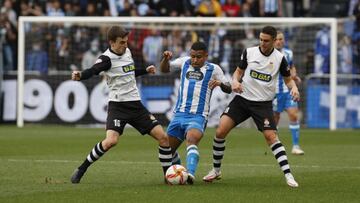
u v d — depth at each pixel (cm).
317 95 8150
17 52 8606
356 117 8231
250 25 8238
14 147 5625
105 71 3603
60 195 3180
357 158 5031
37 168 4234
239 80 3641
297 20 7750
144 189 3372
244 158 4941
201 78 3638
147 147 5762
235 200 3083
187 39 8488
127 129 7888
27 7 8788
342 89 8238
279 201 3075
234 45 8481
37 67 8375
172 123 3650
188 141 3572
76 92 8131
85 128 7881
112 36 3569
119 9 8981
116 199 3080
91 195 3181
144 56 8450
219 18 7750
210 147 5778
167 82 8106
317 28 8388
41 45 8431
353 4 9400
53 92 8169
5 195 3180
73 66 8481
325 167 4441
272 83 3622
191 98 3631
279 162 3556
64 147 5669
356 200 3127
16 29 8650
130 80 3606
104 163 4538
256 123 3625
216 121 7975
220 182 3678
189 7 9044
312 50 8369
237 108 3662
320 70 8388
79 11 9000
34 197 3122
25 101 8206
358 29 8962
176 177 3516
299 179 3822
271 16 8975
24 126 8031
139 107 3619
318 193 3309
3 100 8262
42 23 8450
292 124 5384
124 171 4116
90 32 8525
